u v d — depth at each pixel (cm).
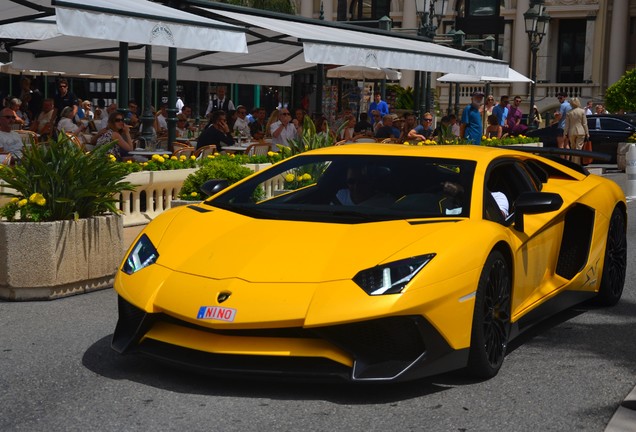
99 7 937
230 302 446
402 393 468
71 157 691
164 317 471
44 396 457
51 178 686
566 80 4497
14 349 546
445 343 456
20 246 669
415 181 548
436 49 1650
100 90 2923
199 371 455
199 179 873
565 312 682
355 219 513
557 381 500
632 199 1513
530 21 2408
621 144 2167
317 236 488
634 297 742
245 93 3559
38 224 670
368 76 2470
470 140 1734
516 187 602
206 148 1390
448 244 471
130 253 514
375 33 1798
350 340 443
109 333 586
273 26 1297
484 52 2819
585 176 704
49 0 1265
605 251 678
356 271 452
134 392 462
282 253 473
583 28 4456
